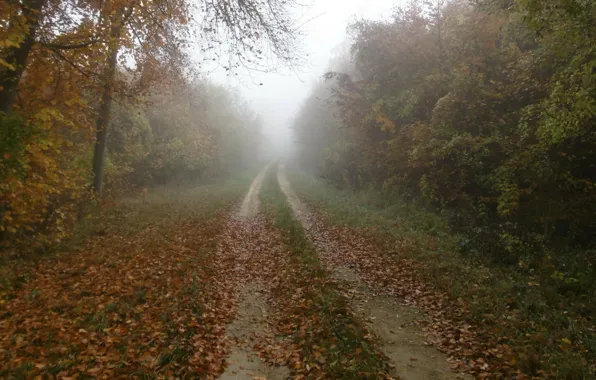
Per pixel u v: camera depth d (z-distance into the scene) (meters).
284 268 10.19
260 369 5.62
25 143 7.99
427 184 15.63
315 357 5.70
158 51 12.48
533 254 9.65
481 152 13.45
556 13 8.39
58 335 5.84
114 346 5.70
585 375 4.95
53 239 10.39
